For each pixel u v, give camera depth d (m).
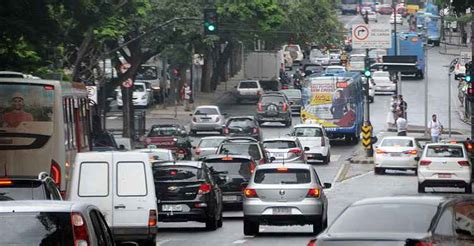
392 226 26.00
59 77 54.72
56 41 67.44
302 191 50.47
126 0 85.12
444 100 155.62
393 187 81.81
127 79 114.88
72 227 21.92
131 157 44.31
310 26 169.75
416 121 136.12
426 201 26.88
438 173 76.12
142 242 44.25
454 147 77.31
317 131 101.31
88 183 44.09
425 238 25.17
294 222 50.50
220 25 126.81
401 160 90.00
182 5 115.38
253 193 50.72
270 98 136.25
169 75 160.50
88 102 59.50
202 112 126.75
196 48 135.12
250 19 126.75
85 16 68.50
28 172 49.12
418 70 174.62
